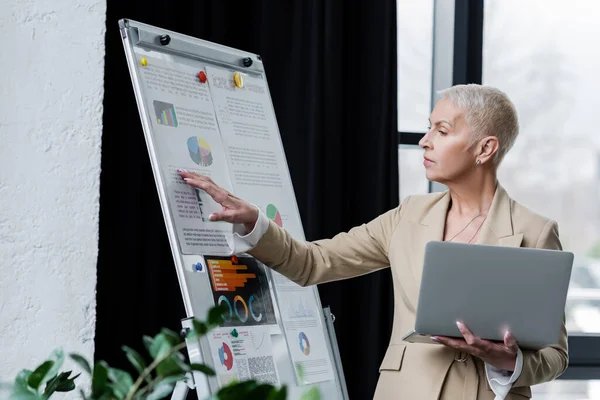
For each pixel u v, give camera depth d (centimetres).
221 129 271
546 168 418
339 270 261
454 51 409
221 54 280
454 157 242
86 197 276
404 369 241
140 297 342
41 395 106
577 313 421
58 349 108
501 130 242
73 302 273
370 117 374
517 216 244
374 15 377
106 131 340
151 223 345
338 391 281
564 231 420
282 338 265
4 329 267
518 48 418
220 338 242
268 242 249
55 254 272
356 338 367
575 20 423
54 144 275
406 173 404
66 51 278
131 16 344
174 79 261
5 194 269
